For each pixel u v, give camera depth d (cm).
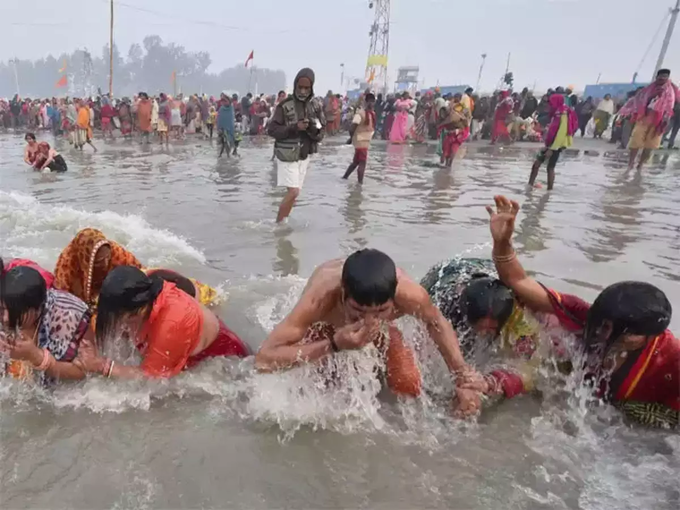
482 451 258
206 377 310
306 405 285
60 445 248
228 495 222
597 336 275
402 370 293
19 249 543
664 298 262
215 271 492
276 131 639
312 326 287
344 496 225
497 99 2183
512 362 316
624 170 1240
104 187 942
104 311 284
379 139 2186
